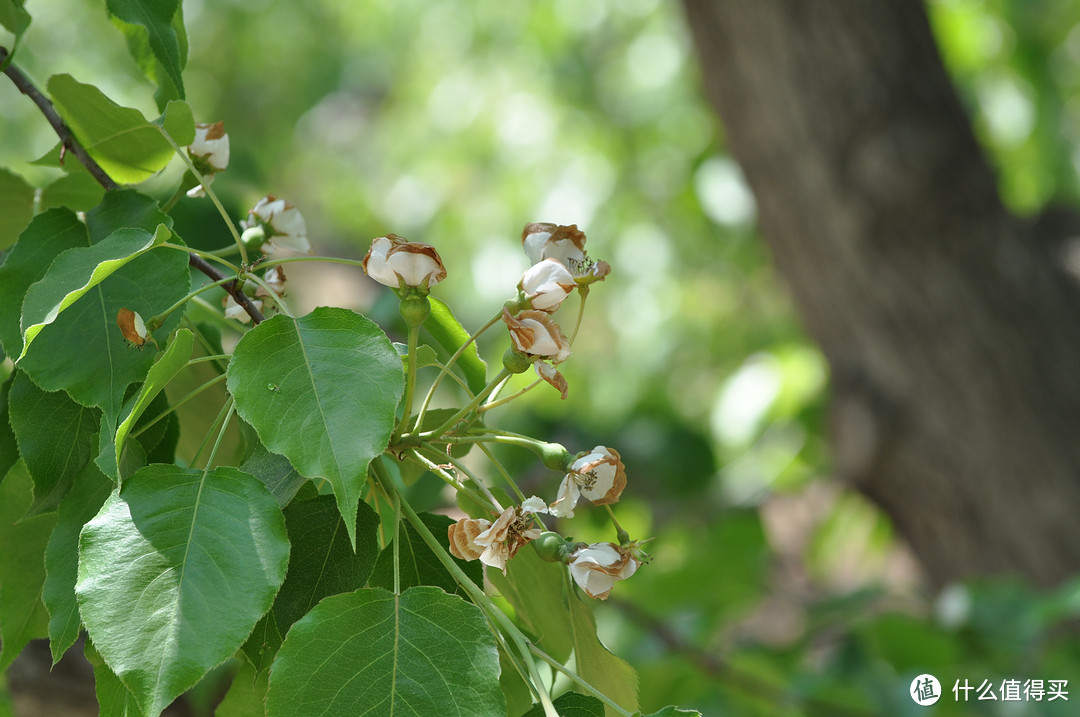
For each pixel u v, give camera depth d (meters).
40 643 1.00
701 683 1.62
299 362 0.69
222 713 0.76
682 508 2.29
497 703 0.67
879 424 1.89
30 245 0.74
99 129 0.77
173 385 0.81
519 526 0.71
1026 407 1.83
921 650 1.69
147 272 0.72
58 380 0.70
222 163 0.79
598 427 2.29
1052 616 1.64
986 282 1.83
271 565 0.67
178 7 0.78
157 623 0.66
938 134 1.81
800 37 1.77
